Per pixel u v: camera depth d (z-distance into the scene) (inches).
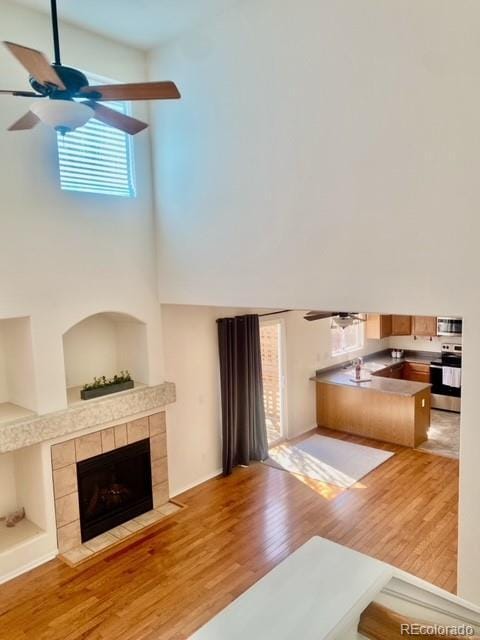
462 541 119.9
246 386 244.2
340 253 138.6
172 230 191.3
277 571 34.3
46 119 96.9
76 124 98.7
